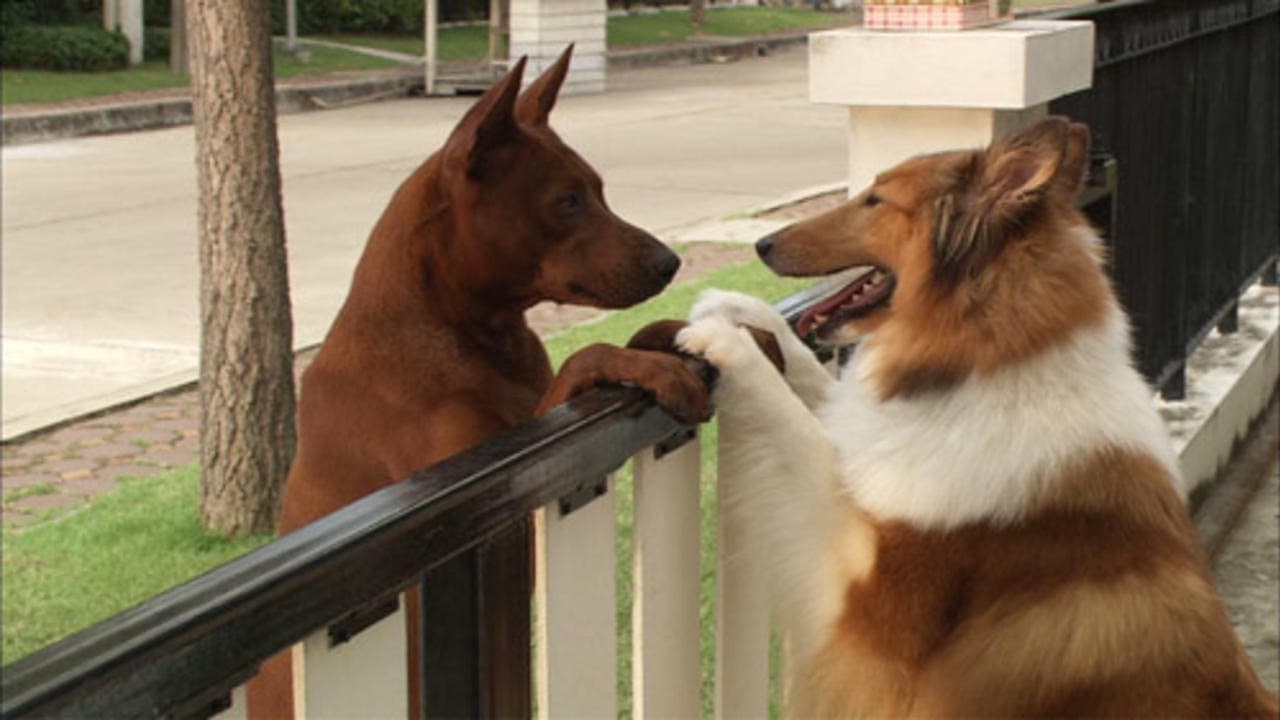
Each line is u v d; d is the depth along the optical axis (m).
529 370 3.19
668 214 13.93
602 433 2.35
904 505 2.97
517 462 2.09
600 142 19.00
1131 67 5.66
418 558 1.87
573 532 2.35
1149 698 2.82
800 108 22.98
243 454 6.23
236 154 6.05
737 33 38.78
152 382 8.77
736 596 3.15
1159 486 3.01
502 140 2.98
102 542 6.20
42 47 25.36
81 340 9.73
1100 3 5.86
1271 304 8.12
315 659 1.78
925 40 4.46
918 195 3.10
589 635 2.43
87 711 1.40
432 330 2.96
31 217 14.22
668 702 2.80
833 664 3.12
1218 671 2.88
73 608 5.55
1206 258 6.82
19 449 7.63
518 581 2.15
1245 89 7.51
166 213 14.34
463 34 35.19
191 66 6.21
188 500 6.68
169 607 1.52
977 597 2.93
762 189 15.32
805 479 3.11
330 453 2.98
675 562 2.77
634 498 2.63
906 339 3.06
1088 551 2.89
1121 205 5.56
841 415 3.20
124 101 22.44
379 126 21.34
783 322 3.40
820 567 3.11
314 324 10.05
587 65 25.69
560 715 2.36
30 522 6.62
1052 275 2.96
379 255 2.98
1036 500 2.90
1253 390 7.18
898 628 2.99
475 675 2.07
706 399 2.65
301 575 1.66
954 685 2.93
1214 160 6.91
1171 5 6.04
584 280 3.04
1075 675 2.83
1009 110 4.63
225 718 1.60
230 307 6.16
